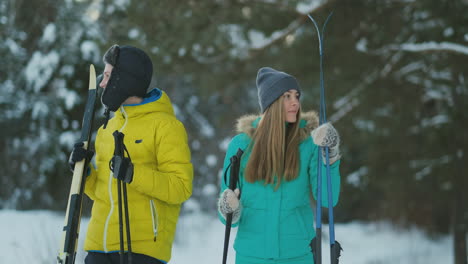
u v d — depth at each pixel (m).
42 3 25.50
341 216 35.44
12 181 25.80
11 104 24.66
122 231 6.11
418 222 29.20
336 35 17.64
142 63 6.62
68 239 6.20
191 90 33.72
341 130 20.42
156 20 16.95
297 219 6.84
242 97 35.03
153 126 6.59
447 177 20.19
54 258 13.66
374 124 20.83
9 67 25.23
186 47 16.61
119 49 6.60
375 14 17.59
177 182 6.39
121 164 6.02
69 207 6.34
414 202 27.09
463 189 19.89
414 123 20.56
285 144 6.97
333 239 6.15
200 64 17.47
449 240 28.12
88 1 23.23
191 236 21.09
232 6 17.56
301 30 18.19
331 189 6.29
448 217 28.39
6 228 16.67
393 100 19.41
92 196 6.96
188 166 6.58
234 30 17.69
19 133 25.05
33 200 26.25
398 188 22.06
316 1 16.88
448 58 16.95
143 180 6.11
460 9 16.03
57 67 24.56
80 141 6.67
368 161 22.25
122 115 6.79
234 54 17.41
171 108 6.95
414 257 24.19
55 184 25.88
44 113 24.41
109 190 6.51
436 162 20.28
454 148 19.67
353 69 18.28
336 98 19.62
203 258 18.62
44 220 18.36
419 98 20.34
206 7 17.27
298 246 6.78
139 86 6.61
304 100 19.66
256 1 17.44
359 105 19.41
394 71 18.59
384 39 17.75
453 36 16.14
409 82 19.33
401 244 27.08
